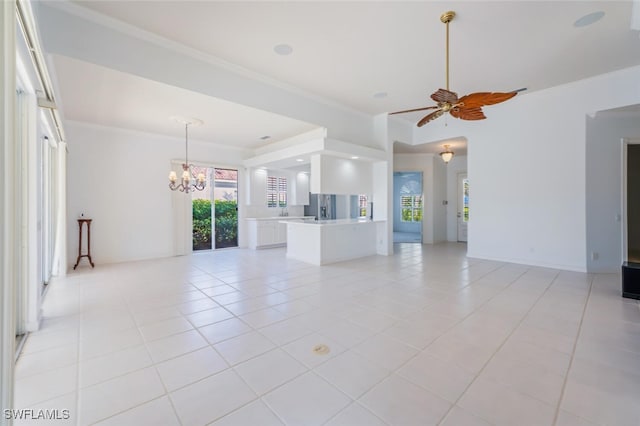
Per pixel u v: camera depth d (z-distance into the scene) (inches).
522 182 204.1
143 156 231.6
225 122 199.5
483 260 221.6
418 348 87.7
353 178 237.0
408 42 132.8
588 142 177.6
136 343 91.0
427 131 254.8
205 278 171.6
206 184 278.4
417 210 440.8
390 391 67.8
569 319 108.5
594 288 147.9
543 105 192.9
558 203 188.7
